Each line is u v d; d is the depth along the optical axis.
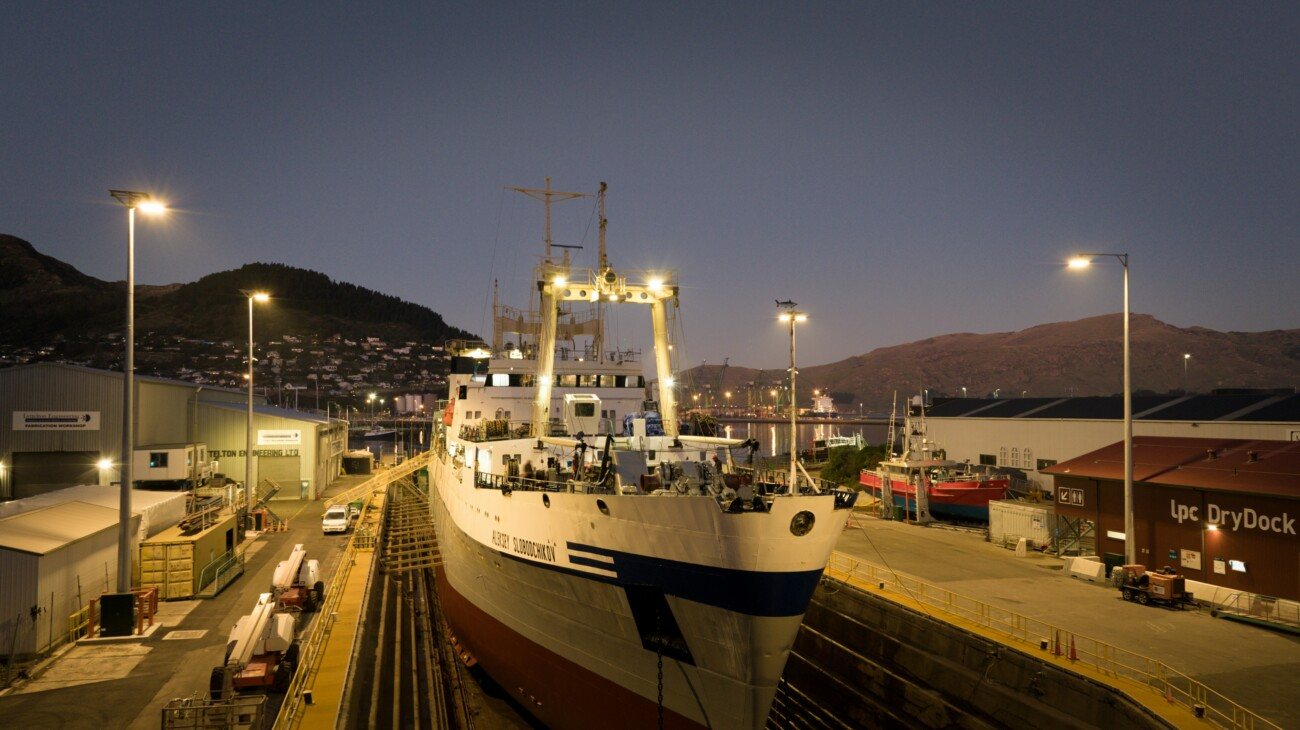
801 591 14.38
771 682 14.88
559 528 18.17
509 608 21.97
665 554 15.37
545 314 23.86
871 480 49.91
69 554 20.08
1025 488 46.28
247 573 27.88
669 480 17.84
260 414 49.69
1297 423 34.62
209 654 19.11
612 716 18.33
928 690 21.09
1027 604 23.36
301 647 19.38
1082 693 16.88
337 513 36.91
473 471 24.28
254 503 40.03
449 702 24.06
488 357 36.59
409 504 53.19
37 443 41.72
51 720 15.24
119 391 42.47
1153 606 23.14
